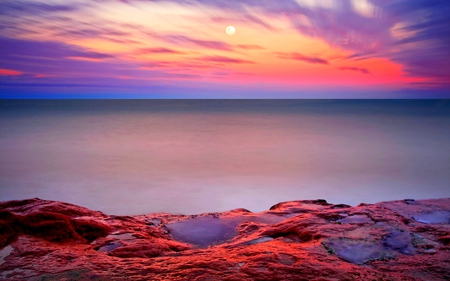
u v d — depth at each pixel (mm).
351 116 75625
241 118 72000
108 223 4574
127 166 24234
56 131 44031
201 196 17641
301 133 42625
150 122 60750
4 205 5035
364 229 3830
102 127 50344
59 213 4469
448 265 2795
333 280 2408
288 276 2447
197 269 2588
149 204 16312
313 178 20875
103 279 2402
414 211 4578
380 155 27562
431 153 27750
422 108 123938
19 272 2545
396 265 2816
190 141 36469
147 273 2512
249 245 3693
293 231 4070
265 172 22547
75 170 22734
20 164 24250
